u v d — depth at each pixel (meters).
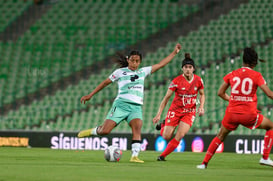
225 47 79.88
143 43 86.44
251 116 27.89
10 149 51.84
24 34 91.12
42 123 70.38
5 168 26.45
